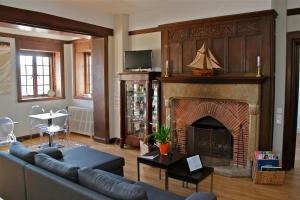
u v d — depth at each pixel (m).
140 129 5.55
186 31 4.64
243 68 4.15
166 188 3.20
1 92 5.92
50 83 7.22
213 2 4.55
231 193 3.54
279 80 4.12
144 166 4.55
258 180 3.81
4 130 5.11
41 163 2.62
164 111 5.04
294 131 4.30
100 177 2.17
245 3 4.22
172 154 3.58
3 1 3.92
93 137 6.45
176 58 4.78
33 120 6.36
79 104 7.22
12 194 3.01
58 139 6.45
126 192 1.93
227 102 4.30
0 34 5.82
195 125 4.70
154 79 5.18
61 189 2.27
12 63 6.09
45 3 4.47
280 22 4.03
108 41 5.79
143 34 5.57
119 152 5.38
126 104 5.64
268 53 3.92
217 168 4.25
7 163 2.99
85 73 7.28
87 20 5.23
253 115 4.02
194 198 2.01
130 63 5.45
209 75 4.33
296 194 3.50
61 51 7.12
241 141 4.25
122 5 5.02
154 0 4.70
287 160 4.28
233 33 4.20
